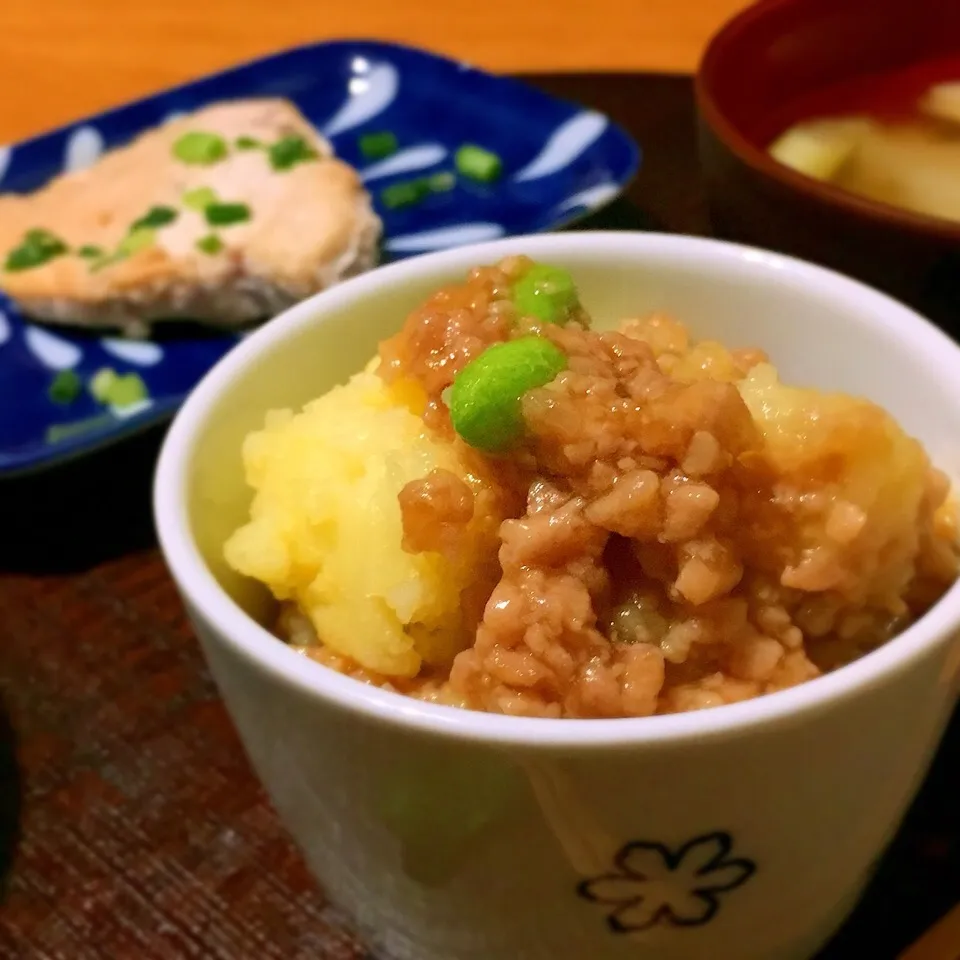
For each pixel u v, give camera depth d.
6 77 0.46
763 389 0.17
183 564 0.16
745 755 0.14
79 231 0.37
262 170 0.38
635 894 0.16
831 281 0.19
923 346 0.18
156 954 0.20
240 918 0.20
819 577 0.16
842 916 0.18
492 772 0.15
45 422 0.31
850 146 0.29
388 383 0.19
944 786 0.20
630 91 0.39
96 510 0.27
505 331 0.18
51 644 0.24
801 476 0.16
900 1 0.31
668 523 0.16
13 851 0.21
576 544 0.16
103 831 0.21
